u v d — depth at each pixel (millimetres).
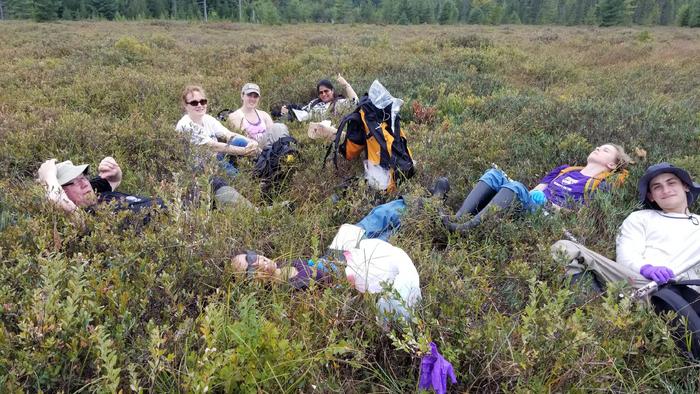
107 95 7434
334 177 4512
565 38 23000
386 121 4332
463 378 1995
